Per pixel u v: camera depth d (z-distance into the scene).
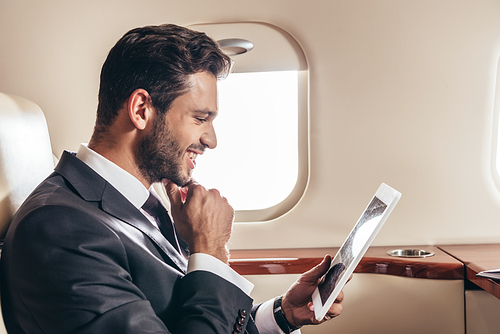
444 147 1.68
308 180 1.73
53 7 1.72
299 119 1.74
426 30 1.65
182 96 0.83
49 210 0.66
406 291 1.47
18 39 1.73
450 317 1.43
